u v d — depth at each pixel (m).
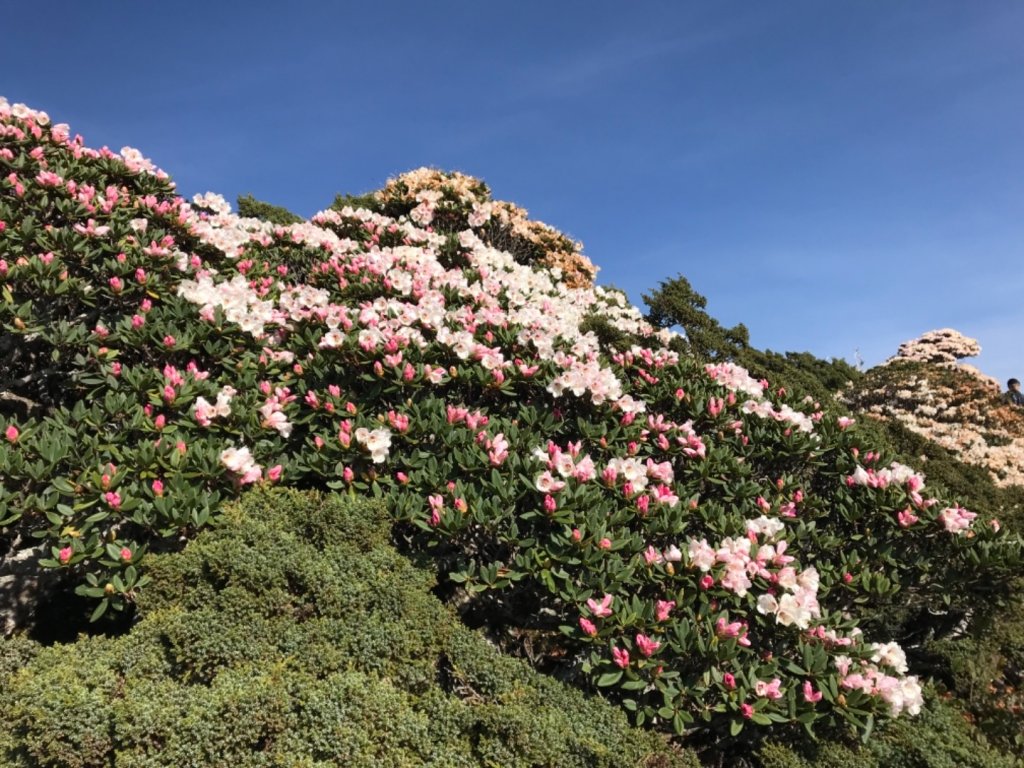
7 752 2.32
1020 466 11.03
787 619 3.36
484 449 4.07
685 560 3.55
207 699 2.39
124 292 4.61
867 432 7.04
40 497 3.25
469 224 10.03
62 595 3.64
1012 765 3.32
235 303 4.72
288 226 7.32
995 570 4.20
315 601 2.96
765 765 2.98
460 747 2.63
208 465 3.46
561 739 2.69
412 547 3.82
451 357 4.89
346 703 2.50
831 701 3.12
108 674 2.53
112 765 2.31
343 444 3.84
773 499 4.73
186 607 2.84
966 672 4.16
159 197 6.12
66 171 5.42
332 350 4.60
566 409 4.96
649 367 5.81
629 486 4.00
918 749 3.24
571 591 3.35
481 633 3.84
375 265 6.14
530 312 5.83
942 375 13.16
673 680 3.16
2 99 5.78
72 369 4.52
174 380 3.98
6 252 4.39
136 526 3.33
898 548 4.62
